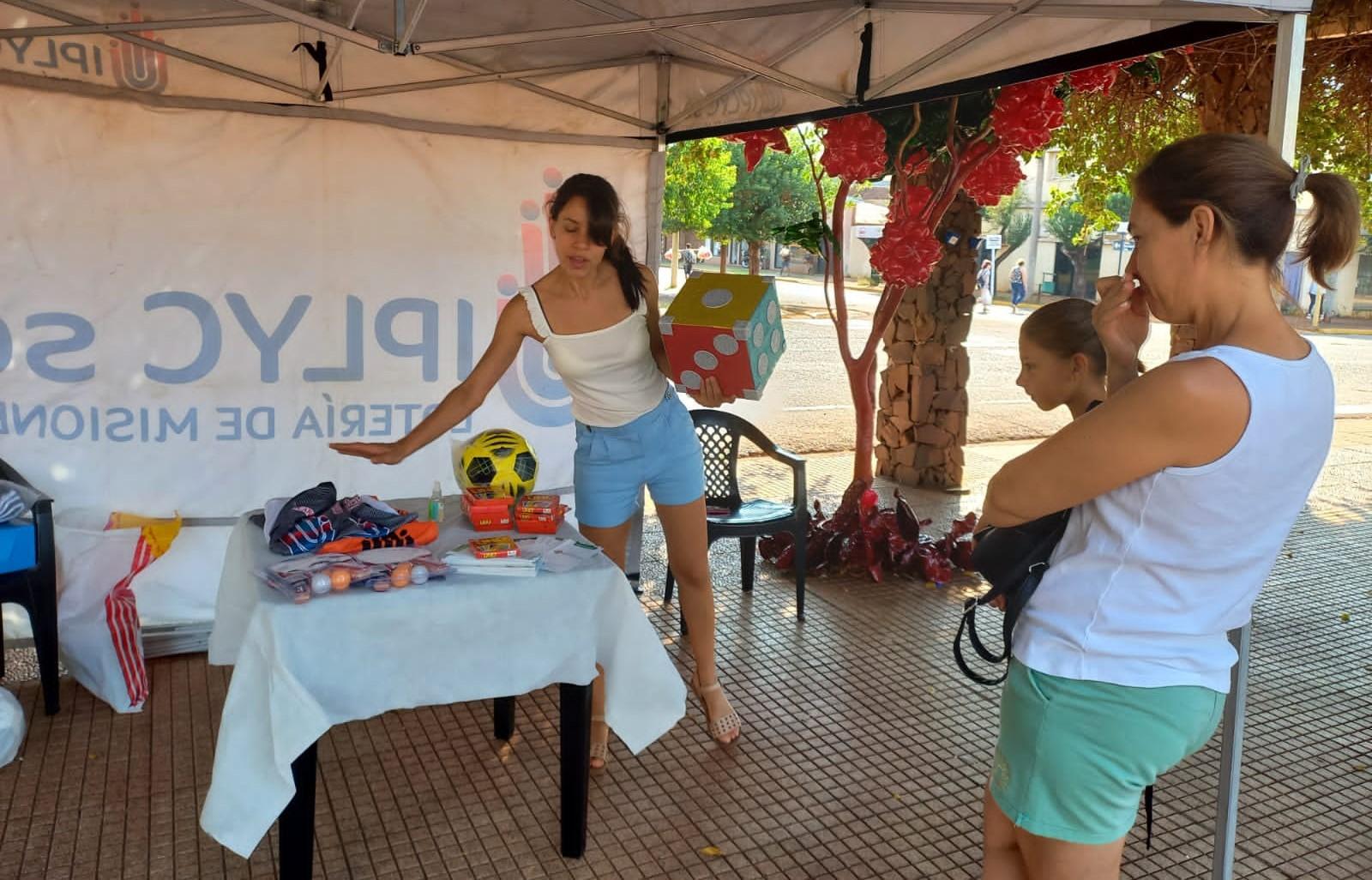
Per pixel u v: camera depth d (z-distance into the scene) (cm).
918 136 567
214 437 445
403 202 467
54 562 375
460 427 495
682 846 314
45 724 374
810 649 470
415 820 324
